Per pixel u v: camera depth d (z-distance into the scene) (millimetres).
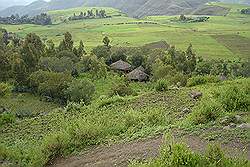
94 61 86000
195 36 171000
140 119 19734
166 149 9844
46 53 95250
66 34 106062
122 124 19000
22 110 54312
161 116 20047
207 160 9453
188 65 85688
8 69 77312
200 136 13625
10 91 67312
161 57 91875
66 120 27719
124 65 92938
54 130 24906
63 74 68312
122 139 16281
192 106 23484
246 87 21516
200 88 30578
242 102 18594
